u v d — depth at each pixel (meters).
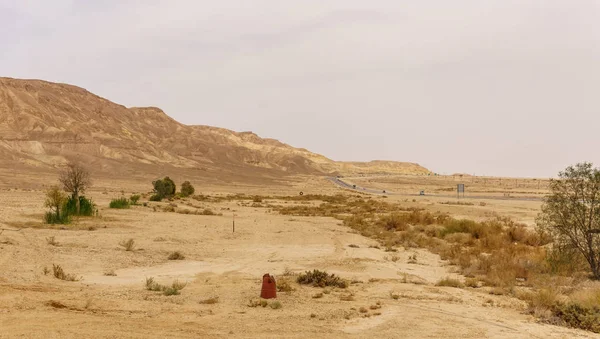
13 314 12.11
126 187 127.38
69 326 11.43
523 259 24.14
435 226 39.94
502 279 19.50
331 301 15.32
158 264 22.23
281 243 31.42
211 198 89.00
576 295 16.16
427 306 15.00
